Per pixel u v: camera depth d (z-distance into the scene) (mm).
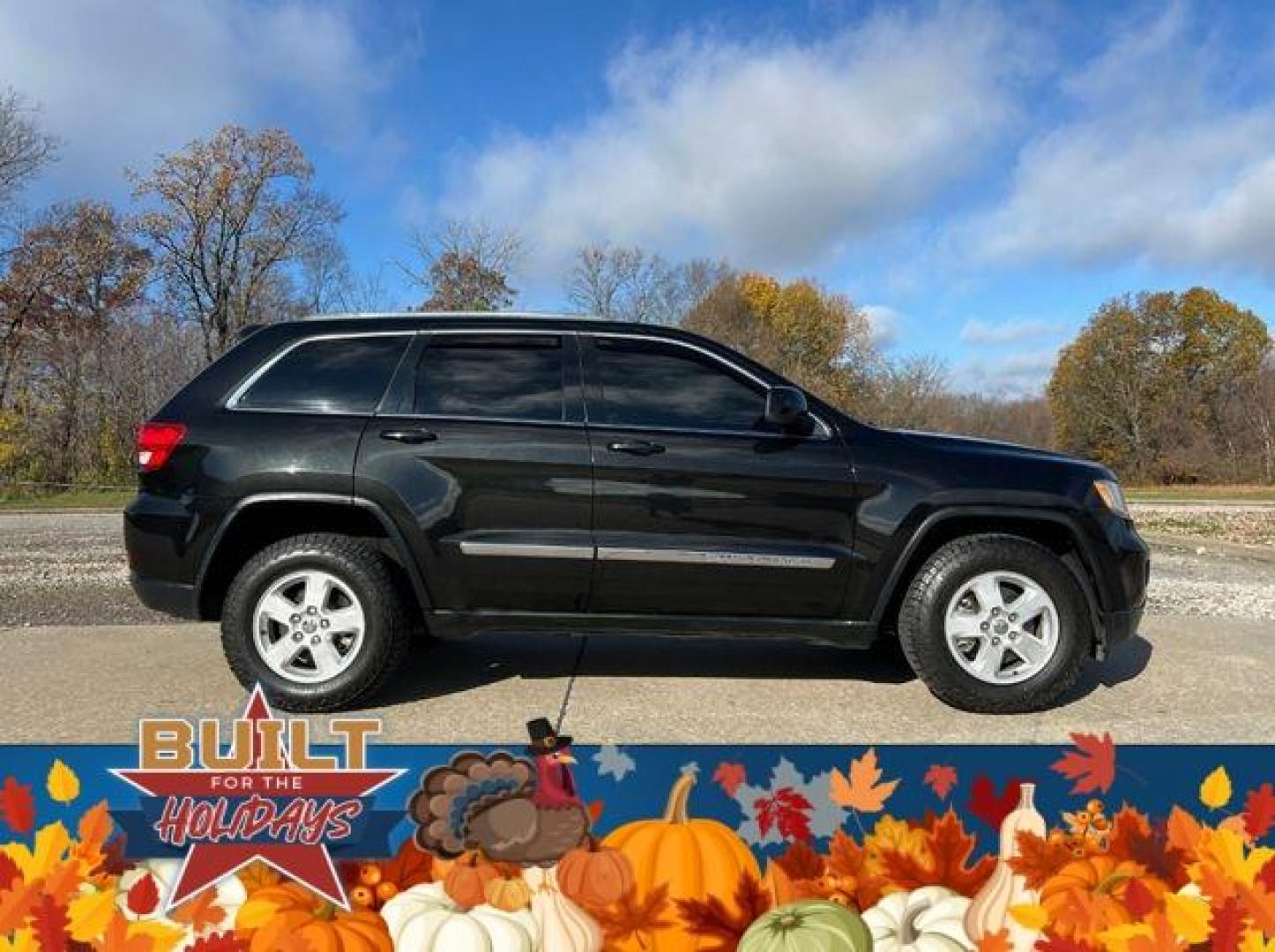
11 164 30312
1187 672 4656
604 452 3955
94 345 27047
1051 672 3900
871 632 4023
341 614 3898
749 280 46312
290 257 35625
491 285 34062
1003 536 4012
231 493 3873
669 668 4598
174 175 33438
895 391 40875
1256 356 46344
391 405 4023
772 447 4027
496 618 3961
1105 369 48875
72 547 10953
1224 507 21531
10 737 3545
